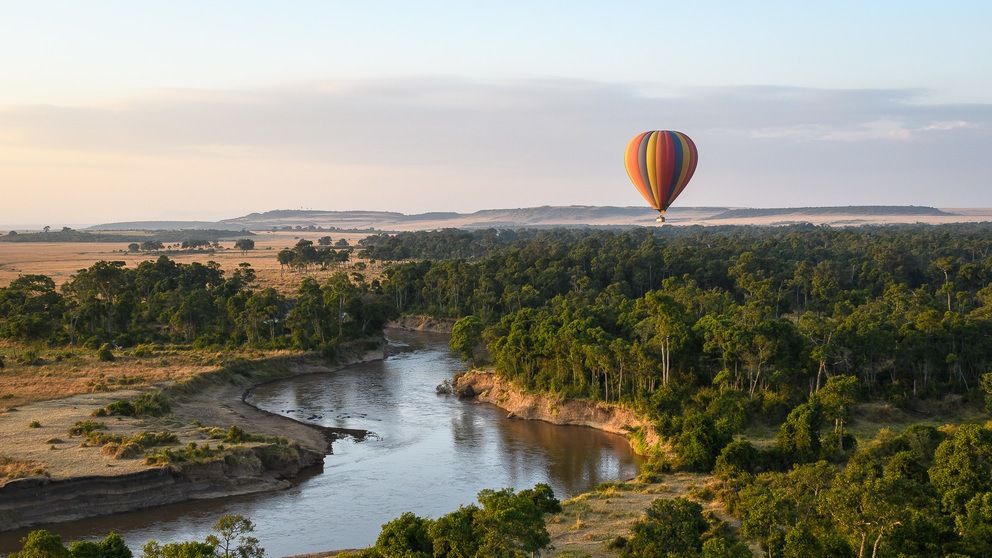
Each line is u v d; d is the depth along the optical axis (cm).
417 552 5319
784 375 10112
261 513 7600
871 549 5309
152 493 7719
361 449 9725
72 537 6944
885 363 10594
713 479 7888
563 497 7844
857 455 7631
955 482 6247
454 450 9625
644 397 10138
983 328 11112
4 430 9025
